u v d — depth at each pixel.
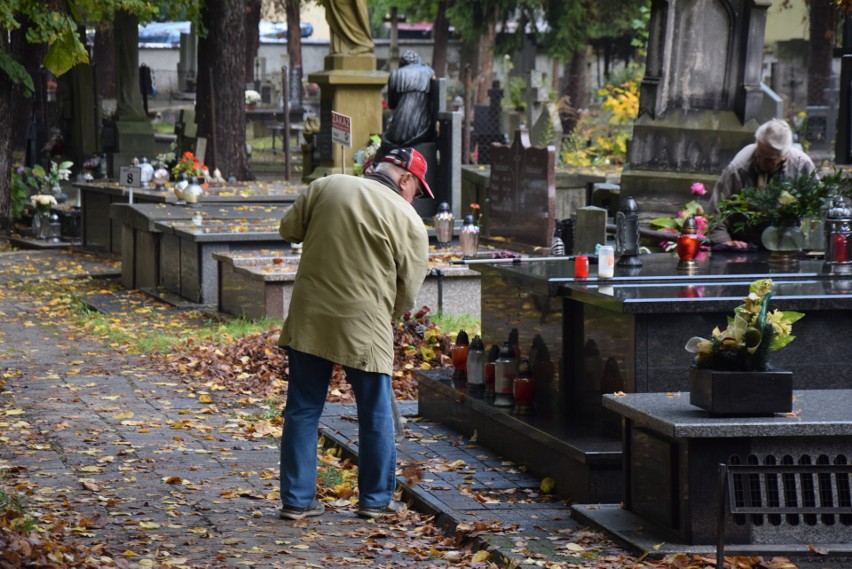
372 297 7.20
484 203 20.91
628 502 6.98
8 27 17.36
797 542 6.26
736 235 10.23
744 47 14.98
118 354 13.80
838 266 8.41
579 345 8.23
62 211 28.27
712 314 7.43
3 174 27.98
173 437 9.59
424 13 60.00
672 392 7.24
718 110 15.21
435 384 9.78
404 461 8.49
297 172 40.12
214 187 24.89
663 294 7.56
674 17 15.11
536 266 9.12
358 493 7.89
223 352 13.13
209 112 31.17
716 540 6.29
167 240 18.83
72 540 6.66
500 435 8.67
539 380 8.72
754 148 10.80
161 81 65.75
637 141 15.46
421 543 6.85
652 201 15.36
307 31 76.19
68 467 8.55
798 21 44.91
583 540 6.61
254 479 8.34
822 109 34.56
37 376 12.34
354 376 7.35
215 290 17.61
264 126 52.53
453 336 13.08
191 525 7.16
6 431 9.66
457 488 7.82
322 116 24.19
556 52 51.78
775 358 7.56
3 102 27.83
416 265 7.33
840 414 6.34
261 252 17.19
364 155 21.28
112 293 19.58
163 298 18.31
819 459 6.28
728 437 6.21
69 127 35.84
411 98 19.58
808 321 7.56
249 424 10.04
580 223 13.40
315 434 7.41
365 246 7.19
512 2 52.62
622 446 7.05
